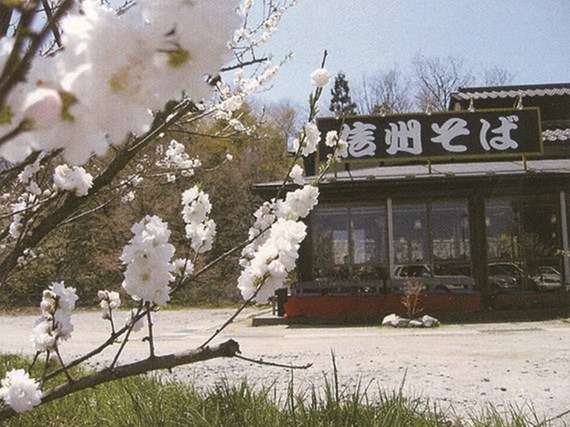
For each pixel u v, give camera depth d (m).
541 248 17.00
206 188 31.14
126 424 4.12
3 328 16.75
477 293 15.76
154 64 0.52
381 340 11.63
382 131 17.17
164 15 0.52
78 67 0.50
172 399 4.64
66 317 2.63
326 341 11.68
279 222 2.26
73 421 4.52
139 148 2.54
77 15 0.52
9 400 2.17
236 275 26.67
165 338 13.16
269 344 11.26
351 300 15.84
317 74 2.93
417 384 6.86
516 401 5.94
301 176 3.26
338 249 17.17
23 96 0.50
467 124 17.17
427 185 16.94
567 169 16.95
